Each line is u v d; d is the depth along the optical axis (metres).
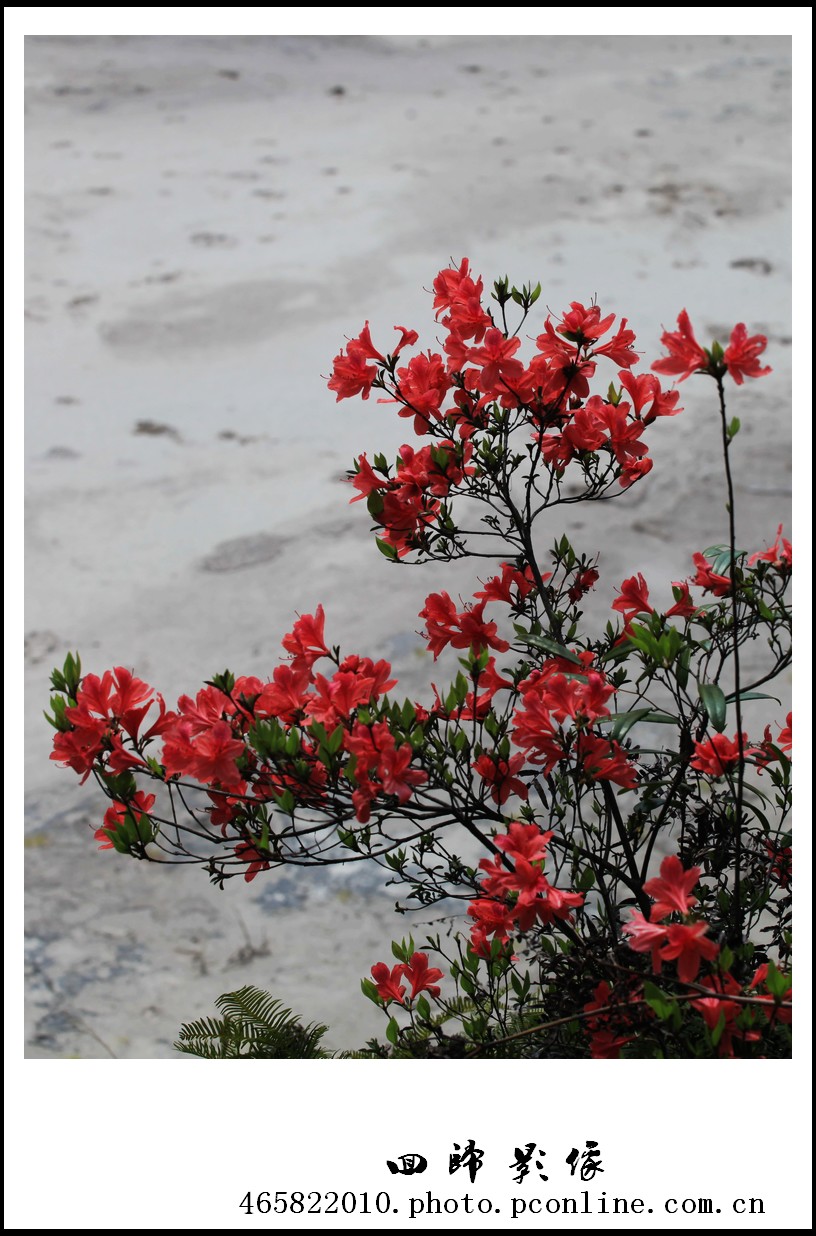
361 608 4.22
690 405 5.45
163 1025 2.70
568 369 1.68
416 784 1.47
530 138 8.04
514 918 1.55
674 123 8.27
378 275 6.39
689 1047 1.43
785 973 1.70
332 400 5.66
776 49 9.92
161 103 8.81
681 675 1.60
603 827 2.18
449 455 1.74
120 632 4.21
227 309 6.22
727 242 6.59
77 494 5.05
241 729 1.62
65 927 3.05
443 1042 1.66
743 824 1.84
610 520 4.59
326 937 2.97
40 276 6.62
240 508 4.92
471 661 1.68
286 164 7.78
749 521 4.54
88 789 3.66
